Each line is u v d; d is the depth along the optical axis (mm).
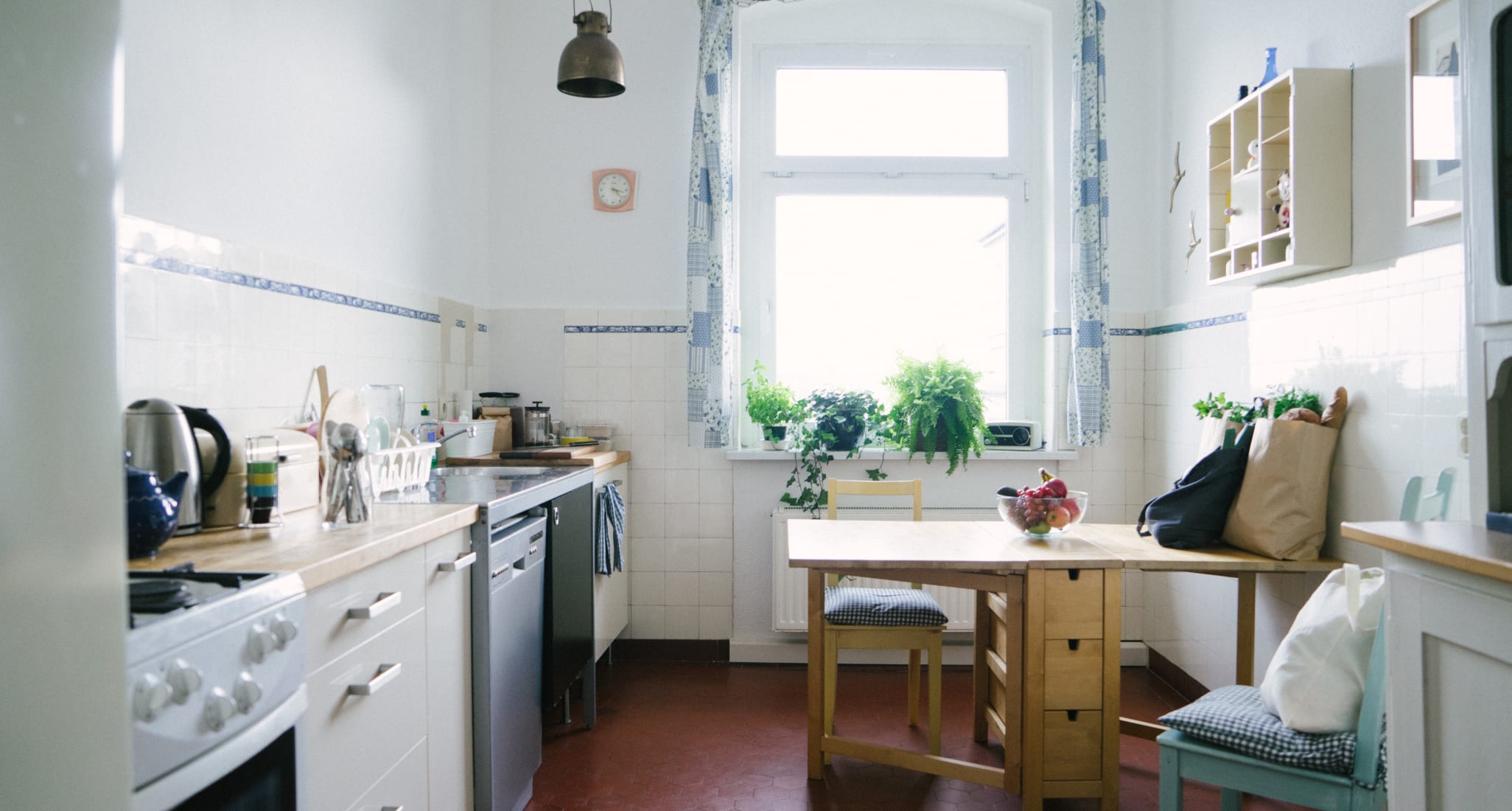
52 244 701
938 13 4055
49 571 697
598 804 2523
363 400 2842
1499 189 1371
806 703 3363
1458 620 1232
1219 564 2502
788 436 3959
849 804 2535
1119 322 3873
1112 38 3883
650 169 3945
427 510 1994
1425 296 2232
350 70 2793
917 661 3105
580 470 2963
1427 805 1299
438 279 3459
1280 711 1826
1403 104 2330
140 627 953
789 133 4105
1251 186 2775
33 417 685
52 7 704
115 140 758
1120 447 3877
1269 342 2939
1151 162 3871
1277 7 2910
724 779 2691
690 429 3715
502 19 3967
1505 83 1363
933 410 3664
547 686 2631
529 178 3967
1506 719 1161
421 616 1827
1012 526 2705
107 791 746
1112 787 2408
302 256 2523
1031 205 4078
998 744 2949
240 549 1514
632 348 3936
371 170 2928
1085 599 2416
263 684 1178
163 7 1962
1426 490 2221
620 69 3059
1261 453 2637
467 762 2080
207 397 2098
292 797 1265
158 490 1440
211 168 2129
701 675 3699
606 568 3273
